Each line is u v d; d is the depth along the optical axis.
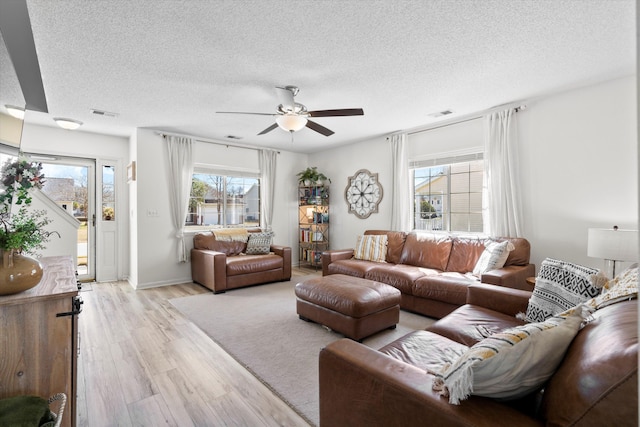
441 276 3.25
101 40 2.17
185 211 4.86
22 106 1.83
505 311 2.10
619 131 2.88
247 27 2.04
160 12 1.88
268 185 5.87
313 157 6.39
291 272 5.33
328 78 2.82
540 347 0.93
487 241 3.52
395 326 2.92
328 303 2.73
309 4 1.82
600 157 2.97
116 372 2.16
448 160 4.22
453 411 0.86
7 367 1.29
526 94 3.24
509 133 3.50
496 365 0.87
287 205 6.24
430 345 1.63
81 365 2.25
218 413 1.74
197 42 2.21
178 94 3.17
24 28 2.02
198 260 4.64
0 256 1.29
